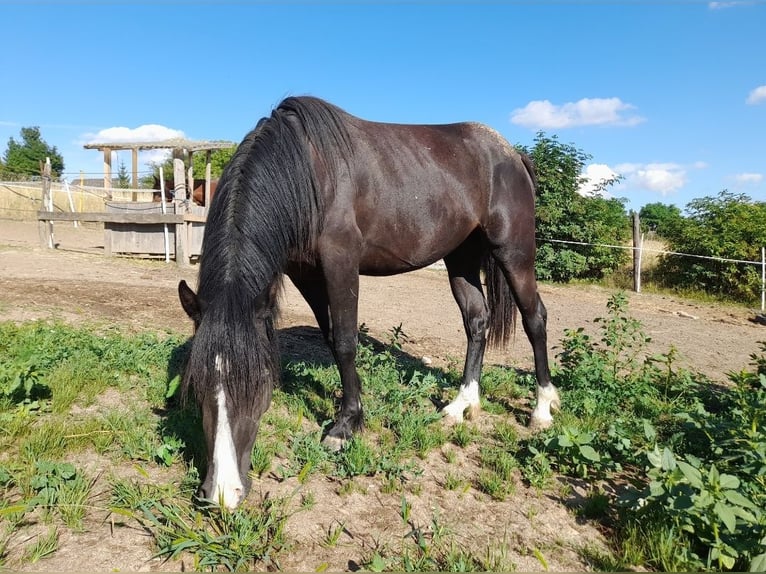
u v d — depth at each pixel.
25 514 2.18
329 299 3.06
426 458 3.14
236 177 2.69
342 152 3.04
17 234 16.12
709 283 12.35
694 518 2.31
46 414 3.06
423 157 3.43
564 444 2.90
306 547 2.20
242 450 2.22
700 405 3.65
